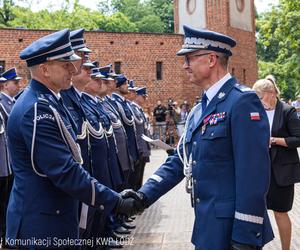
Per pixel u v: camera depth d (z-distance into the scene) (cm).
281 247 657
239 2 3441
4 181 820
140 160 1084
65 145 394
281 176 594
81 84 648
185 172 400
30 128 385
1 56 2580
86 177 391
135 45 2933
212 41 391
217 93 387
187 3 3497
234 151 367
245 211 357
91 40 2845
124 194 410
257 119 366
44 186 392
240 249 357
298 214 929
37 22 5141
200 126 388
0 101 838
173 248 735
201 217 378
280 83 4028
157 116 2738
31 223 390
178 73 3009
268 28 2661
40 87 407
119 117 902
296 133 596
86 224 527
